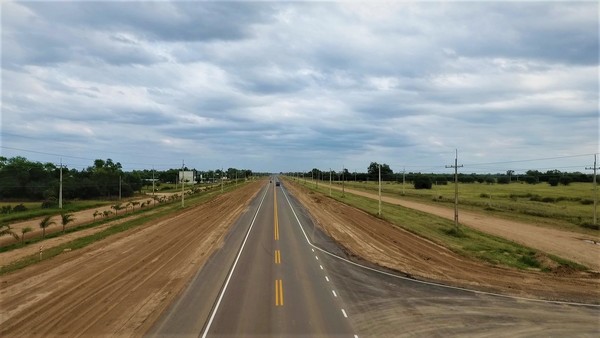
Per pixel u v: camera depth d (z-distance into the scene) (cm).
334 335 1666
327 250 3391
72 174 10256
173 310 1933
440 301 2131
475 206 7106
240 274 2586
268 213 6069
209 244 3609
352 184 17138
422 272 2733
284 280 2458
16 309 1961
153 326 1744
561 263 2977
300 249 3412
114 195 10162
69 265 2823
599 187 12000
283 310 1941
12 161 10219
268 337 1634
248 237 3981
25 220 5556
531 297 2230
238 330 1700
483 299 2177
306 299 2109
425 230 4497
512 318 1909
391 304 2064
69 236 4078
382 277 2584
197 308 1959
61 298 2117
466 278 2600
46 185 8888
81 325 1766
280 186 14675
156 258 3042
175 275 2559
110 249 3381
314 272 2667
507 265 2975
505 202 7594
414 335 1691
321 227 4697
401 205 7450
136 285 2345
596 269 2895
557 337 1712
